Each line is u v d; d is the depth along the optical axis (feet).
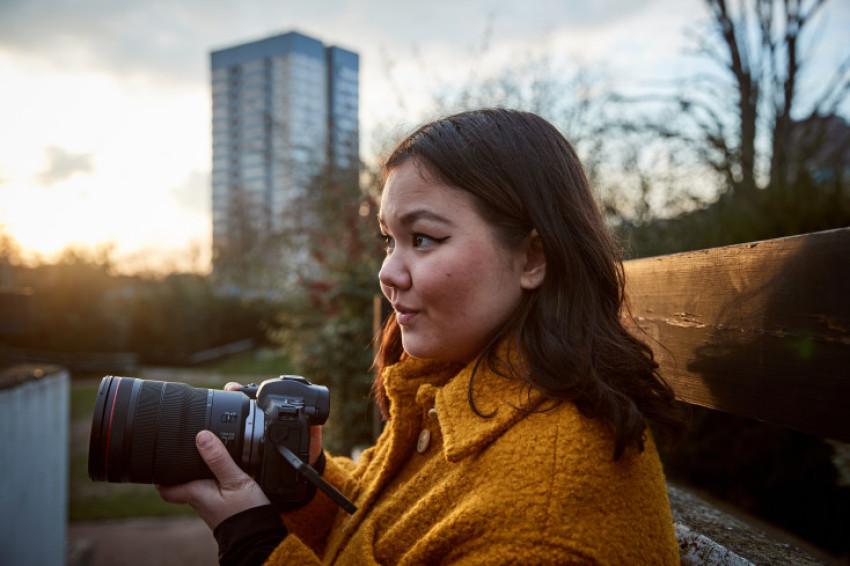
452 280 2.91
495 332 3.04
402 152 3.11
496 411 2.84
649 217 15.15
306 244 21.94
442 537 2.67
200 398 3.44
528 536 2.47
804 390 2.40
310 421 3.45
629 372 2.85
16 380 11.74
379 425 7.90
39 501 12.55
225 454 3.26
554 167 3.05
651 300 3.79
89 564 16.72
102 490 24.00
